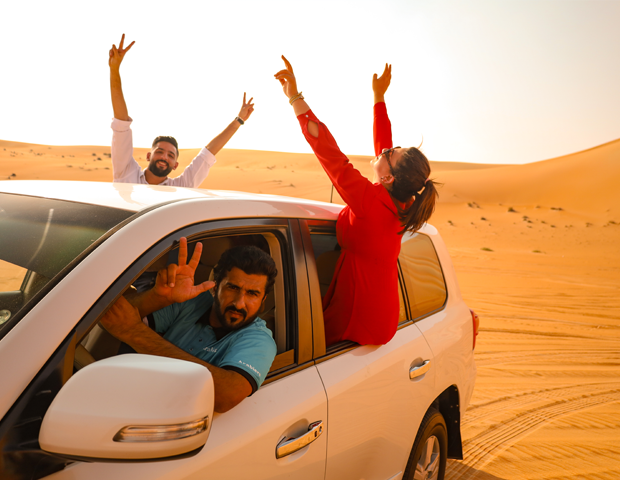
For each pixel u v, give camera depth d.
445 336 3.01
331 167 2.34
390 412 2.32
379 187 2.30
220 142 4.83
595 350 8.20
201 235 1.56
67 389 1.04
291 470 1.67
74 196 1.76
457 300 3.48
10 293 1.29
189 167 4.72
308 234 2.06
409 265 2.91
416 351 2.59
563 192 92.25
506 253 30.42
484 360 7.20
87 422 1.00
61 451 1.01
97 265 1.26
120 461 1.02
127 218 1.46
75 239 1.41
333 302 2.32
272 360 1.69
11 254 1.44
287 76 2.51
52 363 1.10
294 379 1.81
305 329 1.92
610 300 13.48
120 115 4.22
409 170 2.27
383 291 2.26
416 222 2.30
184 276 1.48
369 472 2.27
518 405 5.48
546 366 7.10
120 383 1.04
